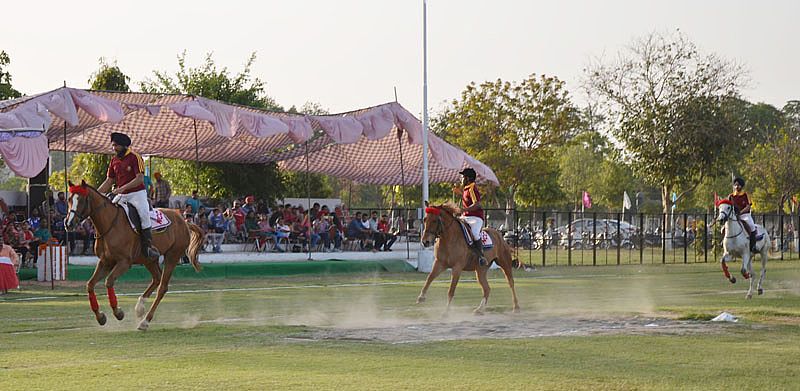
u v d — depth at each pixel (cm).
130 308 1606
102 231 1250
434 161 3472
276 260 2798
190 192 3781
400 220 3453
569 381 866
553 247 4325
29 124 2058
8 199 2855
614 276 2631
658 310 1577
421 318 1463
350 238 3139
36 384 842
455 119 5262
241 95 4006
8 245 2100
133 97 2538
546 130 5181
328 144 3322
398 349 1067
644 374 905
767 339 1172
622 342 1136
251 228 2983
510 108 5194
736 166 5784
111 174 1307
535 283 2323
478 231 1541
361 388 827
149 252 1285
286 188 4084
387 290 2070
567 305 1703
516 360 990
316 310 1595
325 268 2700
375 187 6569
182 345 1100
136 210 1281
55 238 2441
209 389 820
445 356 1016
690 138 4472
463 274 2709
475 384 849
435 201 5412
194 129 2947
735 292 2048
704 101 4522
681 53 4559
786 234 4353
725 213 1953
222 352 1040
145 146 3181
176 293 1956
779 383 861
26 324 1330
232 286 2162
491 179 3256
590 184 6988
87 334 1205
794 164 5344
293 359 991
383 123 2855
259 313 1537
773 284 2320
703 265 3262
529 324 1355
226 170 3647
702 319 1427
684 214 3484
